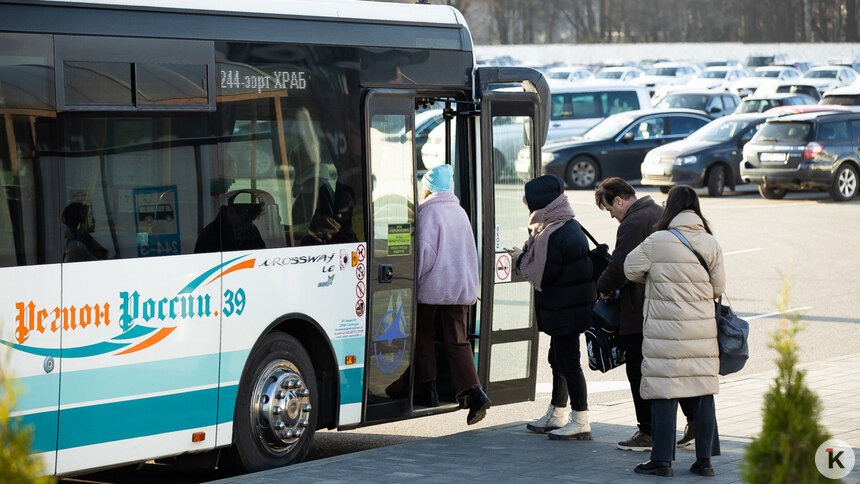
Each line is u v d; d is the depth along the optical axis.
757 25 129.50
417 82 11.34
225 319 9.71
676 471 10.00
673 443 9.83
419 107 12.35
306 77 10.38
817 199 37.91
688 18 130.50
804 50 101.00
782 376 6.25
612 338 10.98
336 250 10.56
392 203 11.05
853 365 15.36
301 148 10.31
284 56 10.20
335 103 10.61
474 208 12.01
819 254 26.20
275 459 10.30
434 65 11.52
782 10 128.50
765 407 6.23
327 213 10.51
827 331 18.25
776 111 42.59
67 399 8.67
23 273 8.42
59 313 8.61
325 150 10.51
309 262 10.34
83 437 8.80
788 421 6.13
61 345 8.62
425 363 11.61
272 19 10.16
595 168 40.50
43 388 8.53
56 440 8.62
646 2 130.00
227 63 9.77
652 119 41.62
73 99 8.74
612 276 10.46
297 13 10.36
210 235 9.59
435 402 11.77
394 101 11.09
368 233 10.81
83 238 8.77
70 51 8.74
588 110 46.91
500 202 12.08
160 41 9.31
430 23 11.54
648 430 10.85
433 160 12.26
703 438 9.83
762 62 94.62
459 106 12.00
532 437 11.48
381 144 10.98
